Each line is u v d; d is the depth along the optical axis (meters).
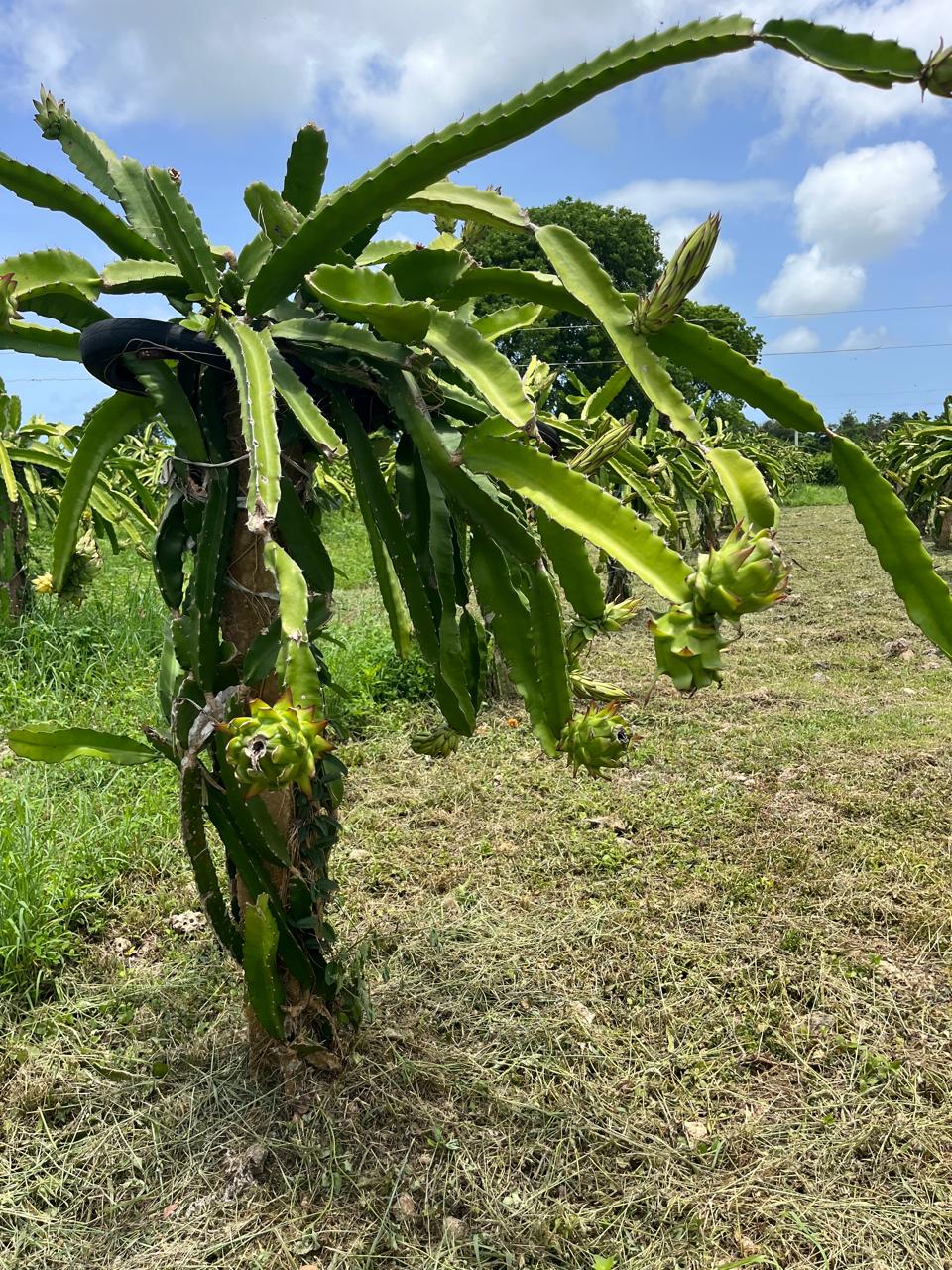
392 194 1.02
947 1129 1.67
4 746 3.58
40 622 4.66
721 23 0.83
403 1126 1.65
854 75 0.79
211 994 2.06
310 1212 1.50
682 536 6.44
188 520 1.36
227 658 1.34
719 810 3.00
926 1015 1.99
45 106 1.30
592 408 1.72
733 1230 1.49
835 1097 1.76
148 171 1.11
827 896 2.47
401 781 3.37
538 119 0.91
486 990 2.07
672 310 0.94
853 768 3.32
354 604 6.96
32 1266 1.42
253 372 1.07
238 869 1.48
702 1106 1.76
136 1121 1.68
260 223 1.22
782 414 1.02
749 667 5.02
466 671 1.47
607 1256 1.43
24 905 2.20
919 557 0.98
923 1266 1.41
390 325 1.04
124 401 1.34
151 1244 1.44
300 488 1.45
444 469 1.14
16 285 1.11
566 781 3.30
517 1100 1.73
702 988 2.09
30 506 4.43
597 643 5.57
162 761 3.34
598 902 2.46
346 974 1.75
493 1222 1.48
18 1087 1.78
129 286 1.23
